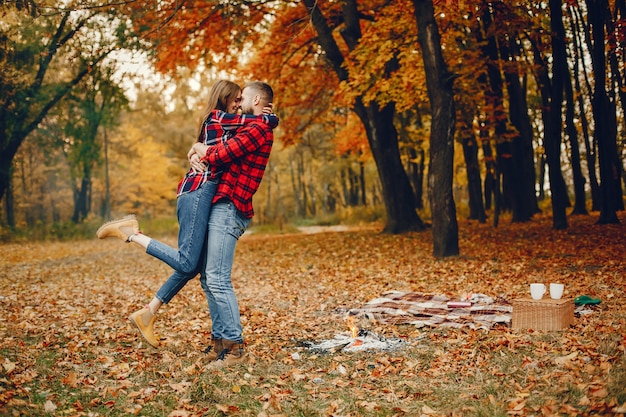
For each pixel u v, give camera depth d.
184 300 7.09
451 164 11.02
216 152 3.87
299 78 19.05
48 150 25.34
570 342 4.11
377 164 17.20
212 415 3.09
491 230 16.84
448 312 5.54
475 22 14.95
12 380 3.46
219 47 15.17
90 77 19.12
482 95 16.11
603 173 15.45
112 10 13.08
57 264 13.92
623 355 3.60
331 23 16.42
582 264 8.95
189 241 3.96
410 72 13.65
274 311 6.27
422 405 3.14
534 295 4.82
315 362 4.09
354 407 3.15
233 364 3.99
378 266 10.49
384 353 4.22
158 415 3.08
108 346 4.58
